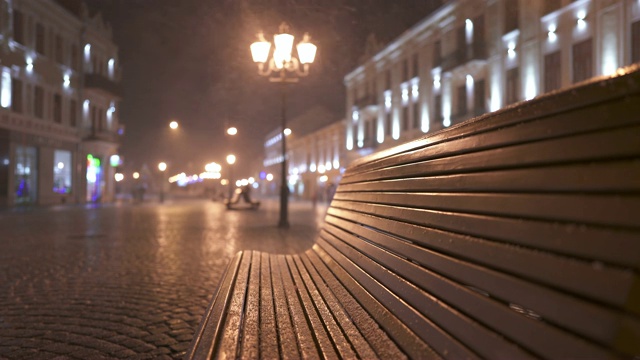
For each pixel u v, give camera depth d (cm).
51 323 438
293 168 7194
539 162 137
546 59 2198
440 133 223
